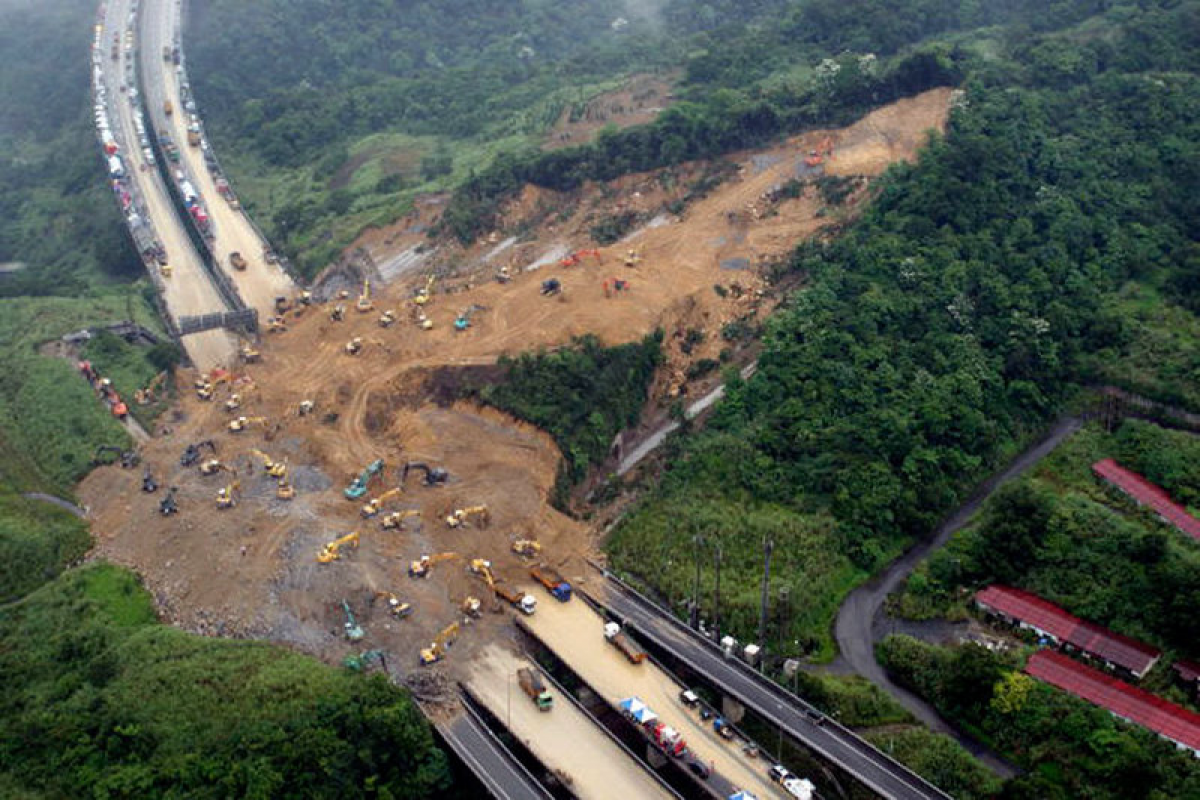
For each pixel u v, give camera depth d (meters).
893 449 154.50
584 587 133.88
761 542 142.75
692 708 113.00
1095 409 169.00
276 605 125.50
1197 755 106.50
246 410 168.00
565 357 165.88
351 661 116.06
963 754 110.88
